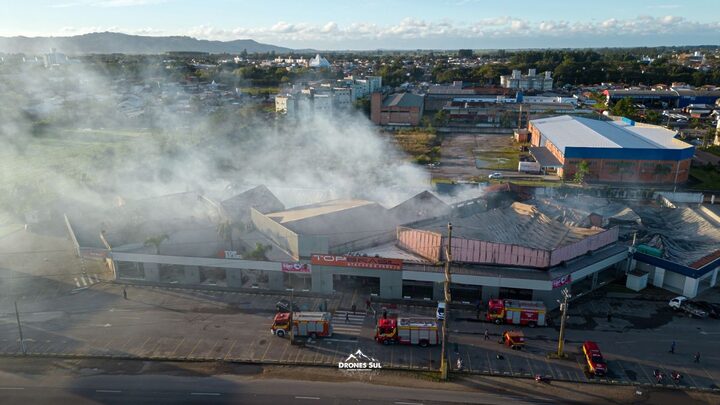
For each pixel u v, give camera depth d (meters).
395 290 65.00
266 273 71.06
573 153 128.12
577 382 47.81
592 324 58.31
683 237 76.56
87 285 69.81
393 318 59.56
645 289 67.19
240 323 59.22
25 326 58.88
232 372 49.69
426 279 63.81
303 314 56.78
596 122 166.88
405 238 70.38
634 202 102.94
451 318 59.81
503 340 54.78
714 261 66.19
